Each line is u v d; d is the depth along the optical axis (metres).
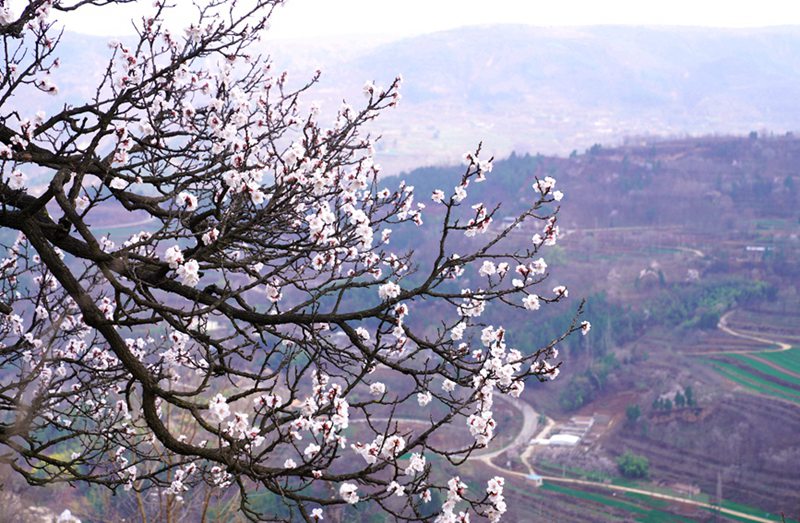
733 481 97.94
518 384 5.14
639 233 191.62
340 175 6.24
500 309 127.19
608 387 125.88
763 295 148.50
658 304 147.00
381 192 6.25
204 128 6.21
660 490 97.94
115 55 5.99
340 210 5.93
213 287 5.54
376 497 4.53
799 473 96.44
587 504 93.88
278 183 5.42
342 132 6.34
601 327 134.75
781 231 185.75
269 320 5.37
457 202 5.44
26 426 5.68
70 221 5.23
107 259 4.98
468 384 5.23
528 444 113.31
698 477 101.12
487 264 5.62
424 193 182.62
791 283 154.62
